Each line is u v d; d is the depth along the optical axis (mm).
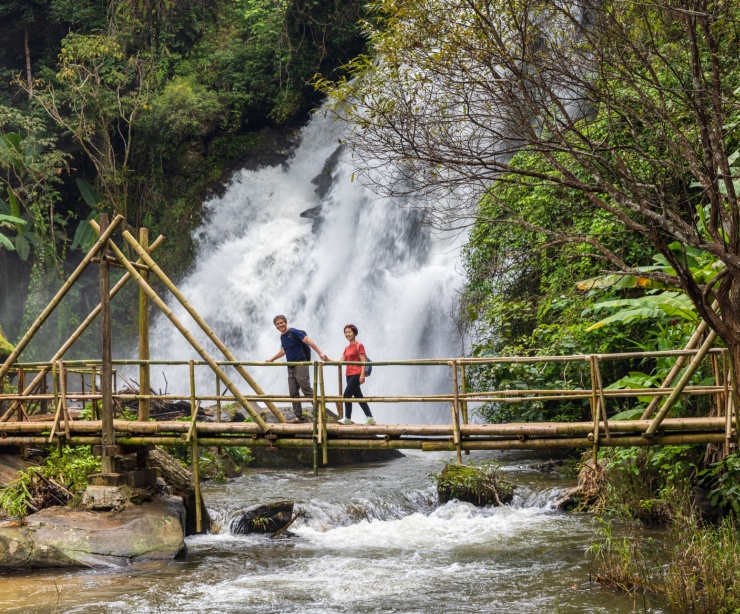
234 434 9406
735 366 7328
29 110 28016
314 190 27875
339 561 8992
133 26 28859
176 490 10508
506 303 15172
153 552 8906
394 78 7445
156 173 28891
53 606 7277
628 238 12906
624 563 8039
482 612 7152
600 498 11133
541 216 14031
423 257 22516
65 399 9828
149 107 27891
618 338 12805
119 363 9633
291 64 29203
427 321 21109
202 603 7418
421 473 14148
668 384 8930
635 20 7625
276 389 24500
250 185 28500
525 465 14391
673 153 8469
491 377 14469
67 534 8695
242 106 29500
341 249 24984
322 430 9062
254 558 9133
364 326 22812
